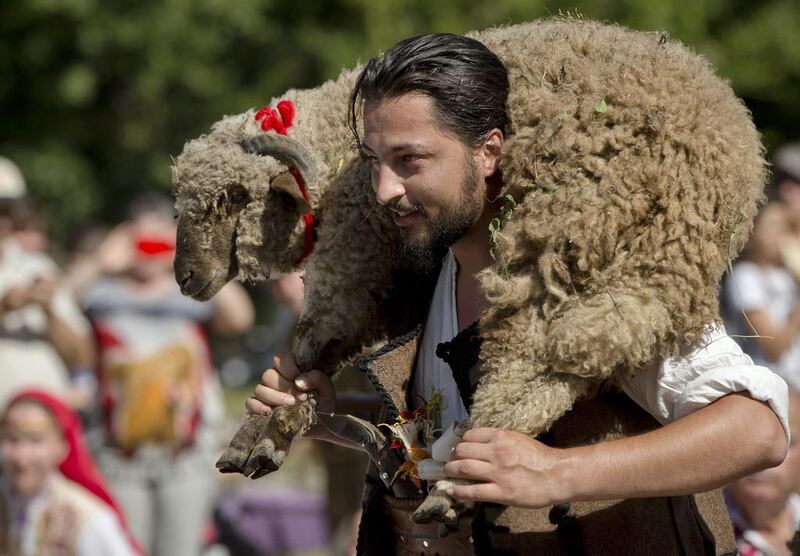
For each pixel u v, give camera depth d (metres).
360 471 11.27
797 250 11.26
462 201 4.54
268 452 4.93
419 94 4.46
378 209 5.14
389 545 5.29
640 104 4.38
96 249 14.91
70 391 12.04
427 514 4.39
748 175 4.49
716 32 27.19
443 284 5.14
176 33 25.89
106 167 28.95
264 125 5.55
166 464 11.84
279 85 26.11
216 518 12.69
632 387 4.56
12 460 9.42
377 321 5.32
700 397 4.39
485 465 4.20
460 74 4.48
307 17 26.08
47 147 28.06
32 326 11.88
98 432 11.94
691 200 4.30
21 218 12.07
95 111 28.30
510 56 4.69
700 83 4.50
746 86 26.73
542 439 4.69
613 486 4.22
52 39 26.94
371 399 5.69
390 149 4.50
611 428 4.66
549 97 4.49
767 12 27.45
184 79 26.06
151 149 27.61
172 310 12.04
